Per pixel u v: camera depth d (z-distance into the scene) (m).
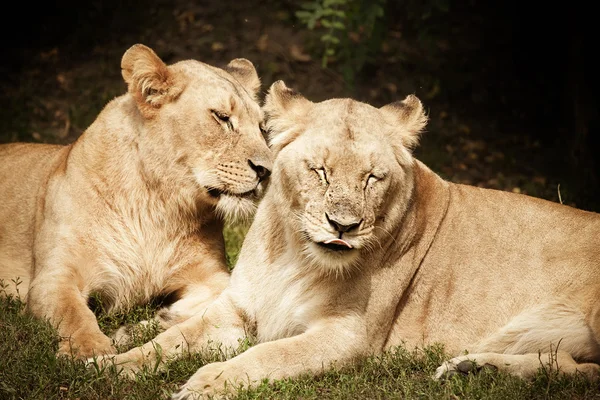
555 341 9.79
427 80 24.00
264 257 9.91
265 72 23.45
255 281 9.92
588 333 9.66
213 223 11.41
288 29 25.14
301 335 9.11
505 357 9.25
